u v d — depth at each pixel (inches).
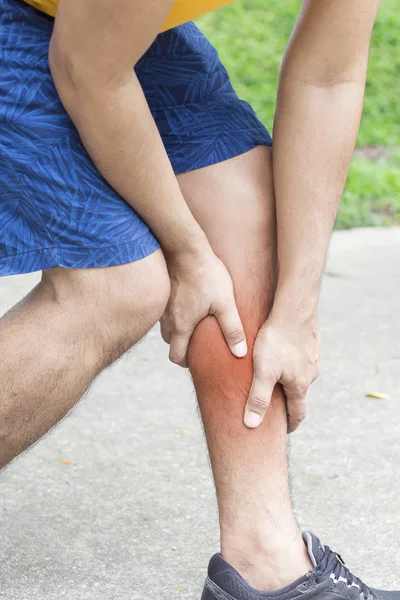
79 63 65.8
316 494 106.0
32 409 71.7
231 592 76.7
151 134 69.6
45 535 96.4
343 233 230.4
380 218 243.4
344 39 77.6
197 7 71.0
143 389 136.7
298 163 78.0
